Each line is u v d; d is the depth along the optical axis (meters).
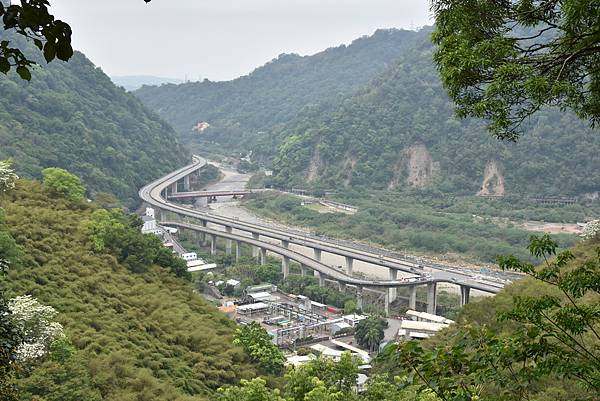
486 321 34.91
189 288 54.66
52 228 50.06
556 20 11.20
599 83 11.65
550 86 10.61
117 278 47.59
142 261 54.19
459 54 11.29
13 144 110.69
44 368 28.69
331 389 23.55
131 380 32.84
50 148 120.19
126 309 43.25
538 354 9.23
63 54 5.84
